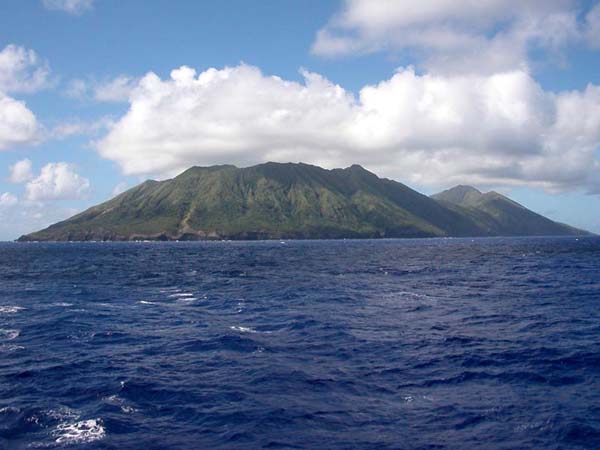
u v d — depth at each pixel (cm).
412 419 1625
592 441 1448
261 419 1628
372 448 1416
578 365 2236
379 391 1911
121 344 2792
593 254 13750
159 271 8706
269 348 2638
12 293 5441
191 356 2492
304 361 2364
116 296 5116
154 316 3800
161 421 1620
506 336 2892
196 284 6344
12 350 2658
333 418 1636
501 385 1975
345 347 2647
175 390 1934
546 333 2958
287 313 3872
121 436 1501
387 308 4097
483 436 1488
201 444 1445
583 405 1731
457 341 2770
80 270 9056
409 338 2870
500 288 5531
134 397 1856
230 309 4141
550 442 1444
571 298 4588
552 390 1905
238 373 2167
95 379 2095
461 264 10062
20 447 1423
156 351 2611
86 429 1553
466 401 1791
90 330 3216
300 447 1423
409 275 7531
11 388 1980
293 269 9006
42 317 3756
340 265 10069
